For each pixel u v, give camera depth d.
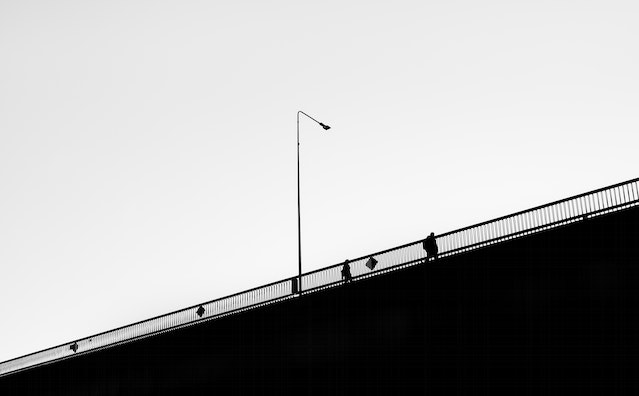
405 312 28.02
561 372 24.12
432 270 27.50
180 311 36.84
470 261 26.64
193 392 34.78
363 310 29.20
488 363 25.58
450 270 27.06
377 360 28.36
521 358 24.92
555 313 24.55
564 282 24.55
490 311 25.94
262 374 32.16
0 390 45.16
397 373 27.73
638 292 23.11
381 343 28.36
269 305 32.25
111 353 38.88
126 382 38.06
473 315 26.28
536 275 25.16
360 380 28.72
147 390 36.91
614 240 23.83
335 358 29.61
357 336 29.17
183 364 35.56
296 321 31.30
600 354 23.42
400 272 28.27
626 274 23.42
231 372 33.41
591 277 24.06
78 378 40.59
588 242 24.31
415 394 27.06
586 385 23.56
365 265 30.53
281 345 31.69
